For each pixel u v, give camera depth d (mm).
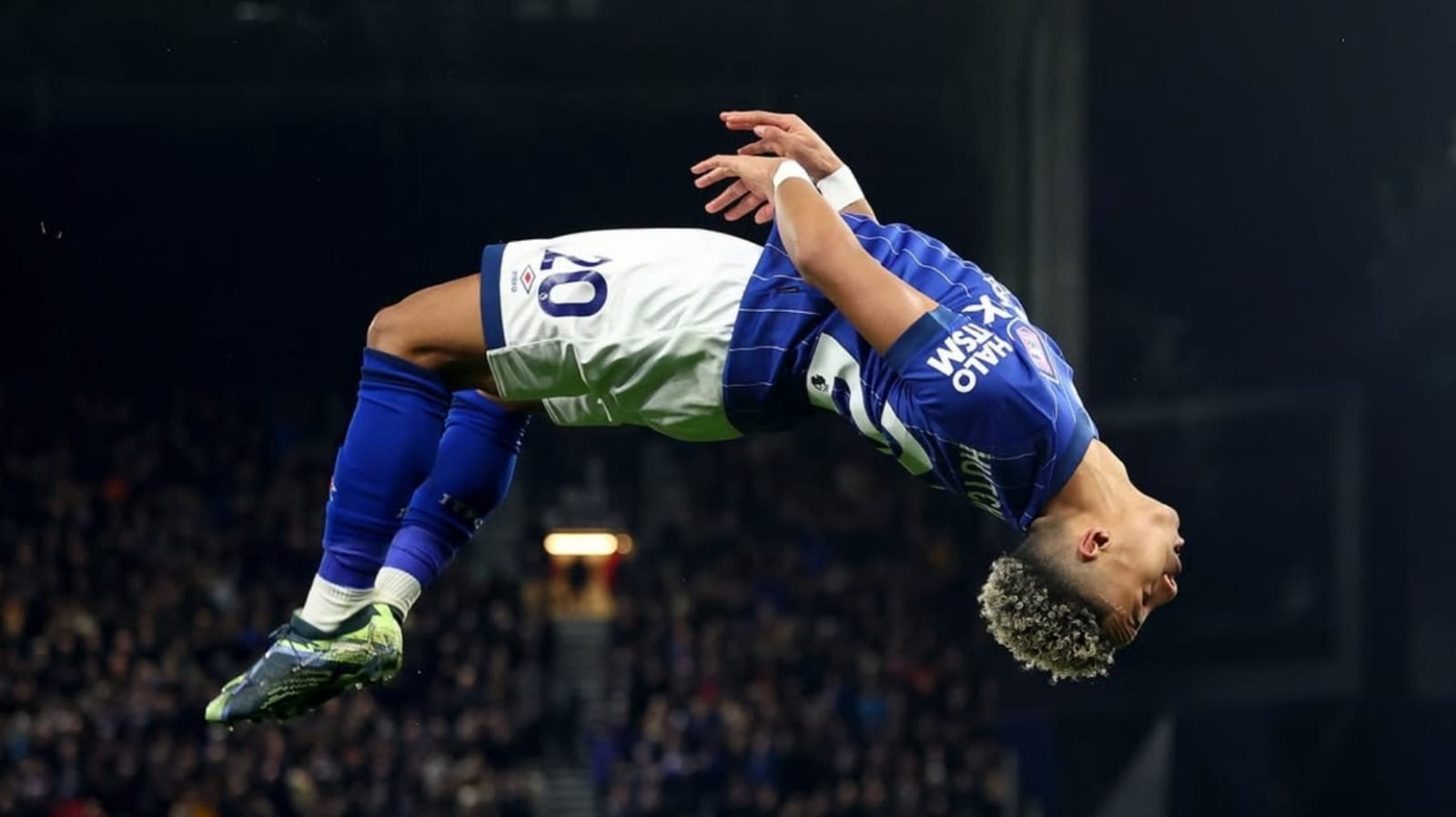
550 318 3943
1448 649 19203
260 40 20172
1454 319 19391
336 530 3912
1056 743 19422
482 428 4266
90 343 22875
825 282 3695
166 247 22062
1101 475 3879
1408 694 19172
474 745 18141
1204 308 20172
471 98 20531
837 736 18547
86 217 21797
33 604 19953
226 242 21844
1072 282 20172
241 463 22703
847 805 18094
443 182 20781
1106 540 3816
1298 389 20000
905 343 3672
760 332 3908
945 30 19953
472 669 18969
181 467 22547
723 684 19422
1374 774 19031
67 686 18281
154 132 20953
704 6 19516
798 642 20125
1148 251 20109
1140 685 19516
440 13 19672
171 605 20266
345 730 17906
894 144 21141
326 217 21359
